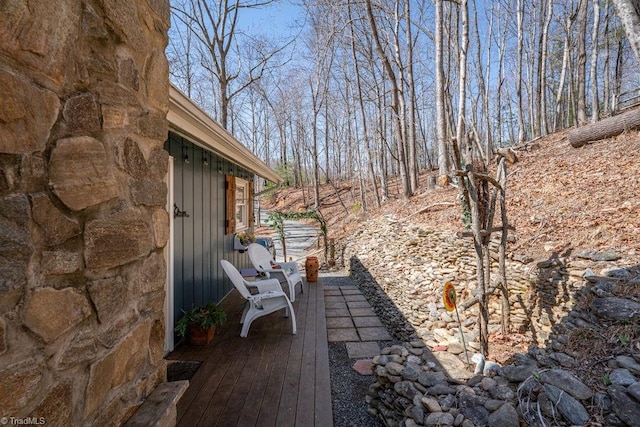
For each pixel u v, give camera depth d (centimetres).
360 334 390
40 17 79
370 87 1275
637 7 339
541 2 1341
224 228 463
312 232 1459
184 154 323
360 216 1159
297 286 531
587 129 698
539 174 634
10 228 72
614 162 540
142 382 122
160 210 138
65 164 88
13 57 73
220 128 290
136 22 121
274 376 238
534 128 1522
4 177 71
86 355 93
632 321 209
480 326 310
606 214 402
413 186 1040
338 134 2111
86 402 92
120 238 109
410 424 175
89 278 95
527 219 473
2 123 71
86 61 96
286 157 2739
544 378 168
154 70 134
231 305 418
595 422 143
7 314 70
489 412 161
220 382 230
